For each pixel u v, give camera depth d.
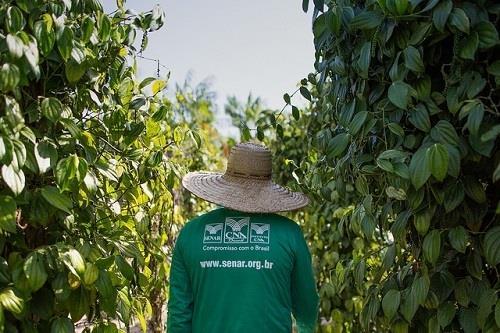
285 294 1.77
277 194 1.86
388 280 1.64
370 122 1.54
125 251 1.68
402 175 1.41
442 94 1.44
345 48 1.65
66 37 1.46
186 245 1.80
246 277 1.73
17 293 1.40
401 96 1.40
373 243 2.96
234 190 1.83
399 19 1.41
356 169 1.66
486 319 1.38
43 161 1.46
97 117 1.78
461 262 1.53
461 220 1.50
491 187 1.50
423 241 1.49
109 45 1.76
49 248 1.47
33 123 1.56
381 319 1.71
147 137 2.10
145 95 2.08
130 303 1.73
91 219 1.69
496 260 1.35
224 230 1.77
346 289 3.33
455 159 1.36
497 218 1.45
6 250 1.53
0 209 1.38
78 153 1.64
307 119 3.92
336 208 3.31
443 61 1.49
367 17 1.48
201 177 1.94
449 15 1.33
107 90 1.80
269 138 4.27
